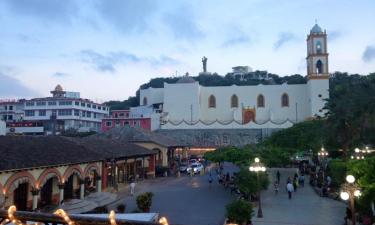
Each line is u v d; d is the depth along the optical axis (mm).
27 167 23875
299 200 33188
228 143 90875
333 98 48562
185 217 27141
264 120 103562
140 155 46594
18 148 26469
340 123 43375
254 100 108125
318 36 100750
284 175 52219
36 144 29500
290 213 27500
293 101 106188
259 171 29812
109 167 40438
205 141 92000
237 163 37781
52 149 30047
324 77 99250
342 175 29828
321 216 26406
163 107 108125
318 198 34156
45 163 26000
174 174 55812
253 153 38438
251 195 32781
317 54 100125
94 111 112500
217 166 63406
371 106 40469
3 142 26438
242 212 22422
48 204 28594
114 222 3779
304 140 55281
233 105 109062
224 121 102375
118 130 60156
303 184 42812
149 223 3799
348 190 17734
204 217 27141
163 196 36312
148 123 94312
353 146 43906
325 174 44062
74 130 94812
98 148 38531
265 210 28719
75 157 30938
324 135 46719
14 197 25875
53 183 30312
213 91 110250
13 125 99000
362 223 22016
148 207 28047
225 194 37344
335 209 28953
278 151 41562
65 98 103312
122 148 44281
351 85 46406
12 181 23156
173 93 107500
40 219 3865
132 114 103188
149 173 52531
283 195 36000
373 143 44656
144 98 117938
